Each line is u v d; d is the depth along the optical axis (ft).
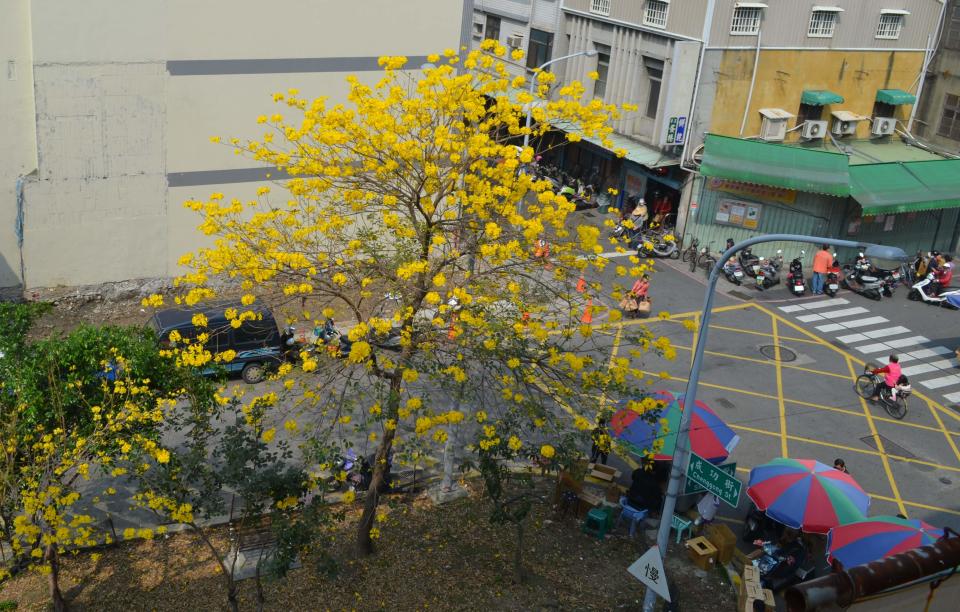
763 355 86.38
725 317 93.97
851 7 104.99
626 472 66.13
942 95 112.98
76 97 76.43
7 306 49.98
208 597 49.65
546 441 64.54
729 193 105.09
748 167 100.78
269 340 71.82
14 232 79.30
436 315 46.52
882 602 17.99
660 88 106.52
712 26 98.53
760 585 52.11
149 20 76.84
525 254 47.29
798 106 108.37
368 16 85.56
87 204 80.18
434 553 55.06
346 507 58.59
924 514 64.03
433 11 88.38
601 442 47.37
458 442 65.82
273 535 53.11
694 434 60.13
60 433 43.80
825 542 58.70
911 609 18.48
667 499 47.39
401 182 51.80
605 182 121.60
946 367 86.69
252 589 50.55
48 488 42.60
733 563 57.00
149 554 52.75
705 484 45.60
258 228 49.98
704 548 56.39
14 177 78.33
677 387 78.59
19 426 43.50
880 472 68.85
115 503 56.85
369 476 58.90
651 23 105.40
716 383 80.23
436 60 51.01
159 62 78.54
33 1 72.13
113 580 50.65
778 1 100.42
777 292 101.60
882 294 102.78
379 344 49.52
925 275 104.22
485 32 136.15
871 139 114.73
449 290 49.49
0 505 42.86
